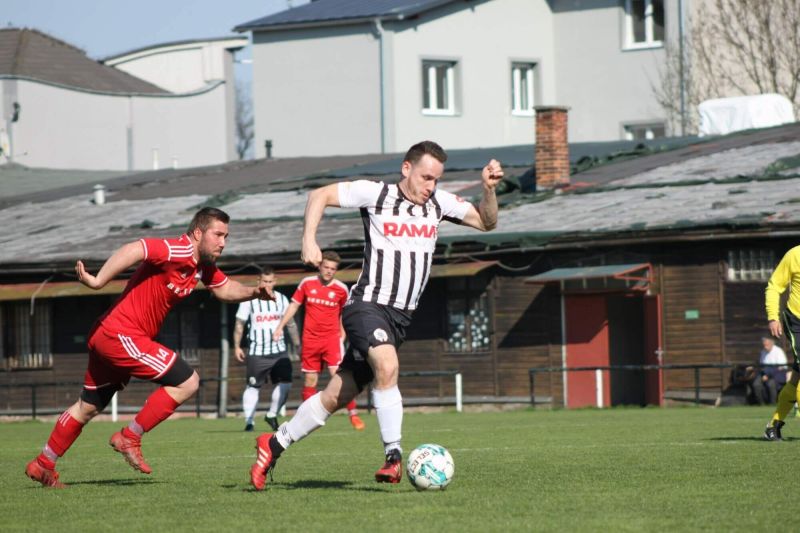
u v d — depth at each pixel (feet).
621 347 177.27
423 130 305.73
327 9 317.83
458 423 120.47
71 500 51.39
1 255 210.79
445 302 182.70
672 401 166.09
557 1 319.68
